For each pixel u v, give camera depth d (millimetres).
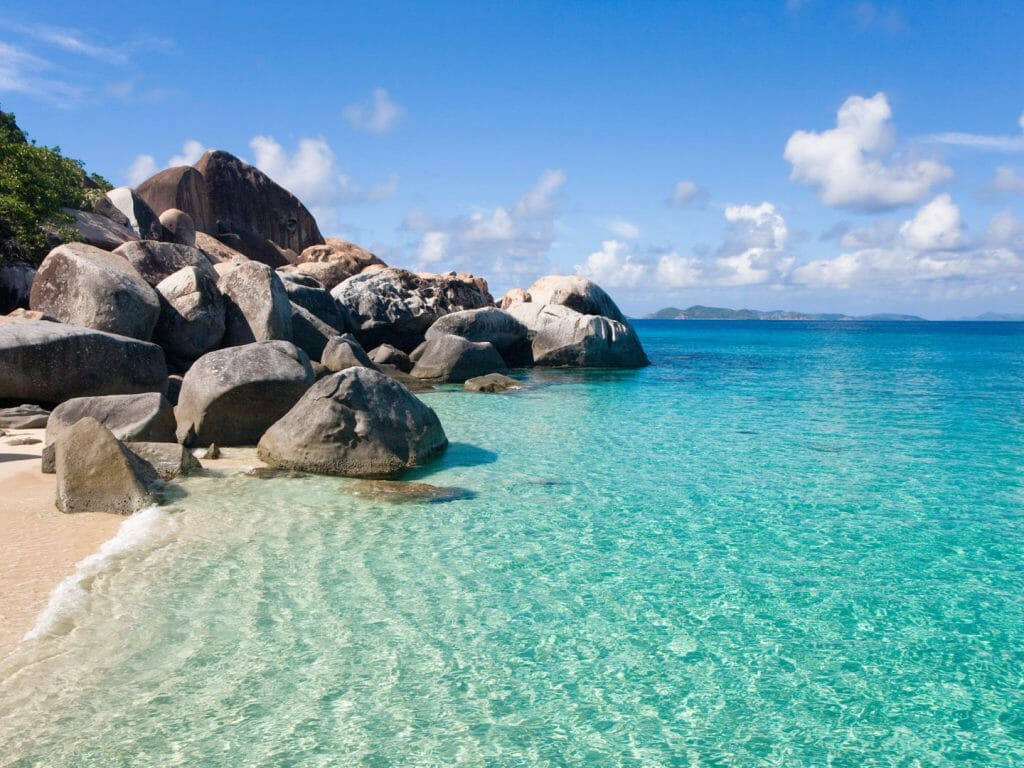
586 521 10602
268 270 22188
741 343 75125
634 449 15711
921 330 145625
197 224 41500
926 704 6023
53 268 18406
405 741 5270
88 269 18062
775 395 25766
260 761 4953
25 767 4770
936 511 11359
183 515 10023
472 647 6727
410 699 5824
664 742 5422
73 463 10094
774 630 7273
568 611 7574
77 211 27969
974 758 5336
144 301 18547
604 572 8672
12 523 9180
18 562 7969
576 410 21281
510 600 7797
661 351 57281
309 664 6277
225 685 5883
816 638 7129
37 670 5922
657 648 6848
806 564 9070
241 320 21469
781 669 6527
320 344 24281
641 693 6074
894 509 11445
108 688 5742
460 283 40688
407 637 6859
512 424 18656
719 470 13891
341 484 11945
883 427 18984
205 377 14188
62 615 6824
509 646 6777
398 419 13469
